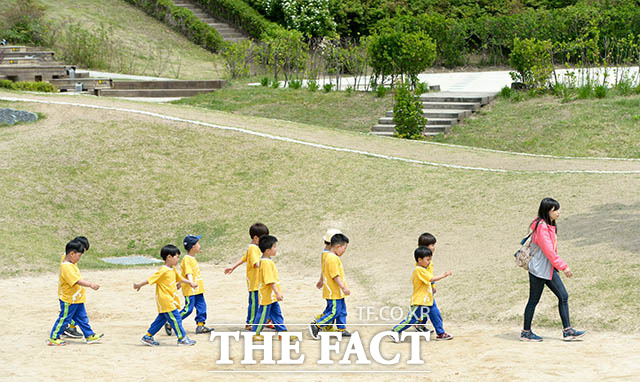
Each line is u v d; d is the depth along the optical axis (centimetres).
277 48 4191
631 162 2411
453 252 1630
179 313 1071
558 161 2467
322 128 3003
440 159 2508
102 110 2809
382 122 3238
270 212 2141
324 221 2033
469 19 4772
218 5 5053
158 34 4800
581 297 1150
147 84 3738
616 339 976
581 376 795
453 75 4297
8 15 4341
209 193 2269
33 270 1730
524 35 4519
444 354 957
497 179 2153
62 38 4262
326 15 4875
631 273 1200
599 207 1717
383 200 2109
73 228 2059
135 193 2256
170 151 2505
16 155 2364
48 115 2727
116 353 1003
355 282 1584
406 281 1505
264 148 2552
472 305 1255
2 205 2066
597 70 3891
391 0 5234
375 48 3625
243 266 1841
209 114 3012
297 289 1559
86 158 2405
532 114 3117
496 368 852
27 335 1145
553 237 1002
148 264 1867
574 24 4409
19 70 3638
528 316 1007
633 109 2977
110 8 4988
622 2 4578
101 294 1535
